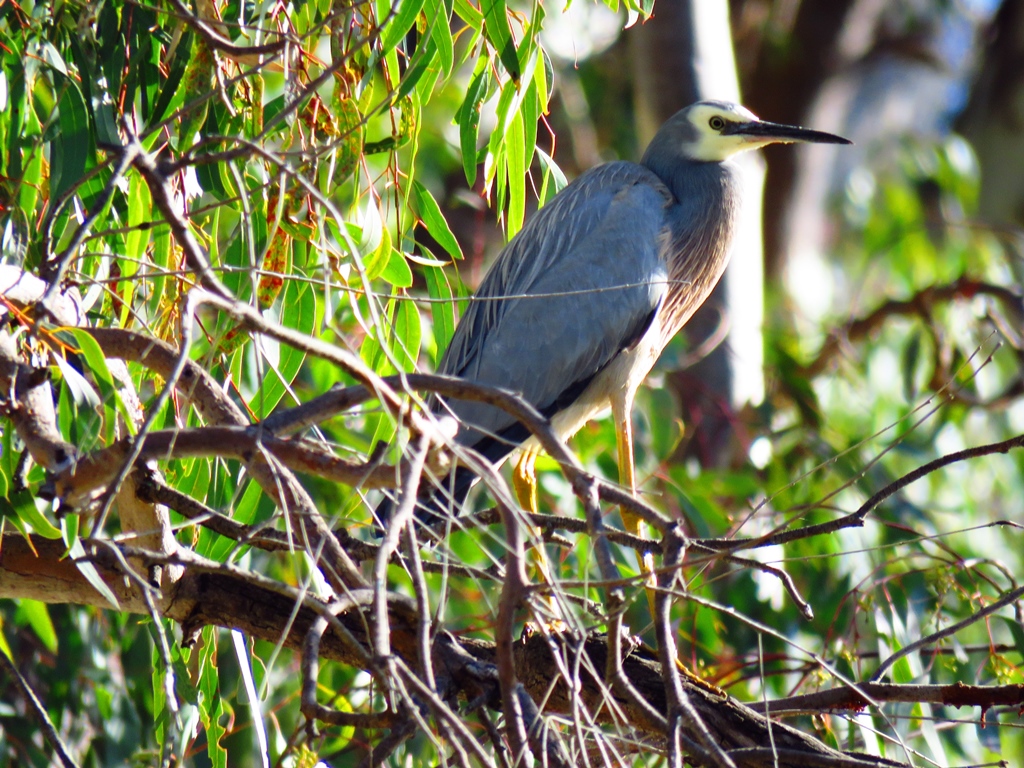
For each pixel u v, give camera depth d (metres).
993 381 13.08
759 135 8.76
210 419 5.11
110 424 4.61
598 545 3.65
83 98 6.01
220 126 6.18
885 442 11.59
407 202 6.96
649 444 10.62
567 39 14.84
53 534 4.95
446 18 6.31
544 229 8.51
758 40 19.08
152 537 5.29
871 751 6.62
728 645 9.38
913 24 22.16
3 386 4.39
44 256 4.77
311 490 8.52
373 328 4.79
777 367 12.52
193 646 6.09
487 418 7.85
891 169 21.34
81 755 8.54
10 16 6.34
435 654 5.02
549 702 5.41
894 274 16.48
